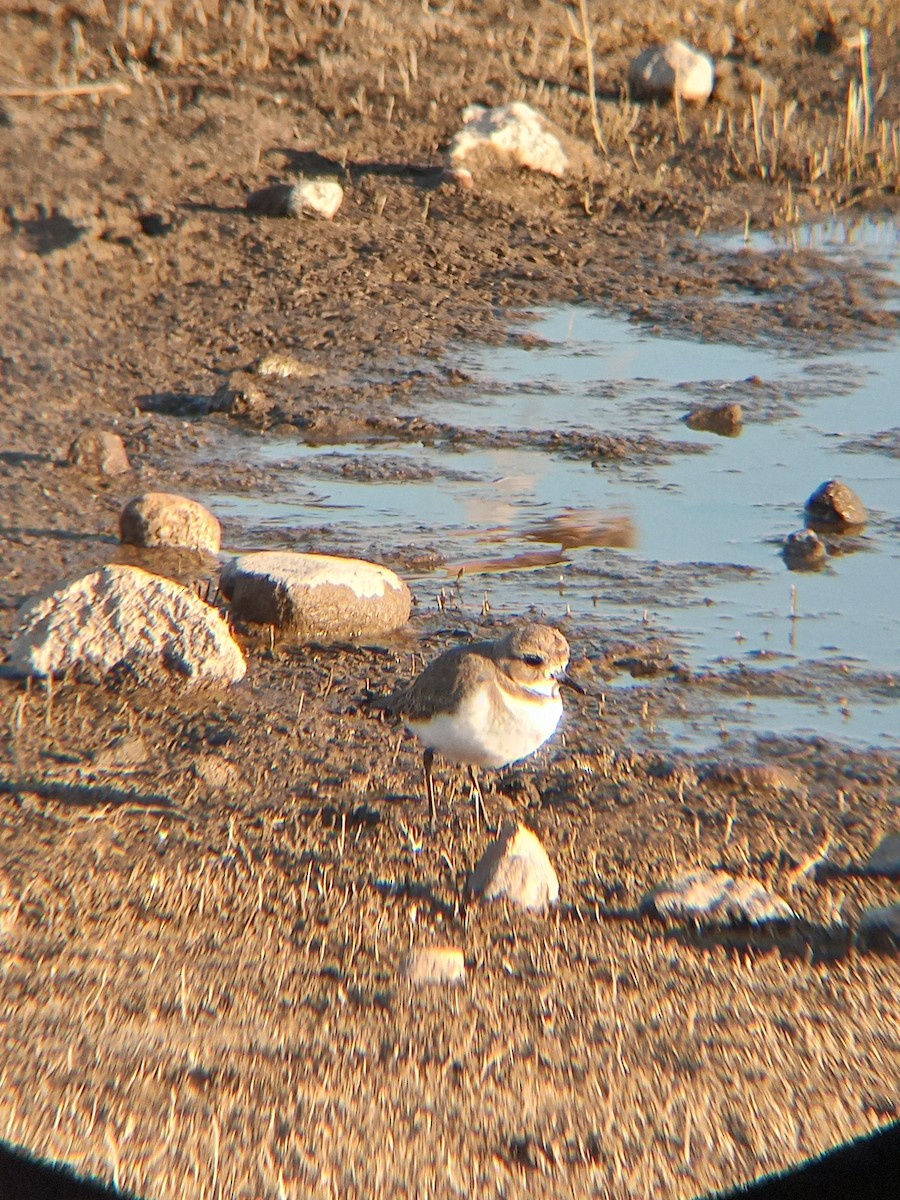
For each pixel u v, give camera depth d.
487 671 8.80
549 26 30.48
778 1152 5.64
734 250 23.09
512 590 13.14
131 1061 6.23
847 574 13.43
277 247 21.97
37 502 15.00
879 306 20.84
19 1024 6.51
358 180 24.47
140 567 13.59
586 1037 6.57
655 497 15.17
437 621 12.62
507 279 21.70
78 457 15.86
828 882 8.51
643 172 26.19
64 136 24.09
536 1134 5.77
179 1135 5.69
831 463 15.92
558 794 9.78
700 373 18.64
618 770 10.10
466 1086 6.13
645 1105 5.98
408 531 14.45
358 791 9.77
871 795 9.75
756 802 9.64
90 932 7.59
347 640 12.41
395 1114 5.90
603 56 30.23
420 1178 5.48
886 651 11.93
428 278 21.56
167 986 6.98
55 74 25.98
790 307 20.84
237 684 11.56
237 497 15.37
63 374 18.28
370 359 18.98
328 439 16.86
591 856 8.88
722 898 7.98
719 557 13.76
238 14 28.61
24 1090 5.95
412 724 9.07
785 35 31.97
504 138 24.75
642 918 7.99
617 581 13.28
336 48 28.47
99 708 11.08
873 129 28.52
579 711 11.00
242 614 12.64
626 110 27.97
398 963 7.31
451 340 19.62
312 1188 5.39
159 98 25.75
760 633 12.26
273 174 24.27
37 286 20.34
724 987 7.13
